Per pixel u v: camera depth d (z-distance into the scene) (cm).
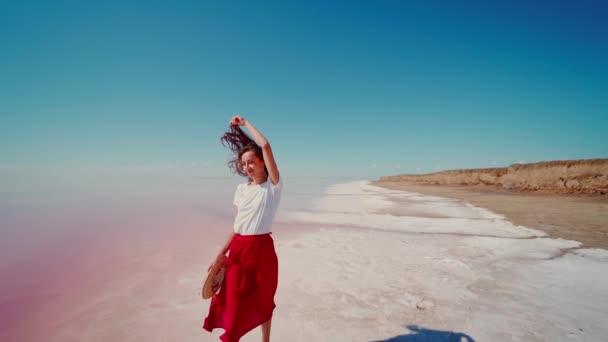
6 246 529
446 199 1528
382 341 240
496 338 244
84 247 525
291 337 244
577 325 266
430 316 282
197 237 615
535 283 369
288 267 427
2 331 250
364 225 777
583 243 568
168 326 260
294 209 1120
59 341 235
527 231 678
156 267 421
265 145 200
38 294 327
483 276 394
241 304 188
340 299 319
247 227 205
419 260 464
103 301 310
